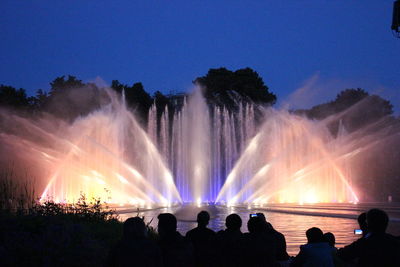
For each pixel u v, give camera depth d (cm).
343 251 607
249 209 3525
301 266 674
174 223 683
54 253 707
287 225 2288
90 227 1093
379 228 593
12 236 771
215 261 698
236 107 6919
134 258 591
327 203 4459
